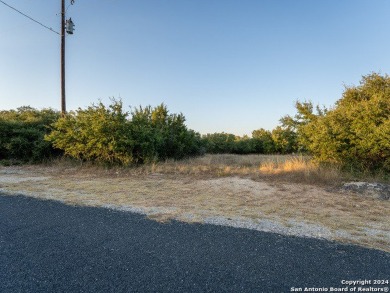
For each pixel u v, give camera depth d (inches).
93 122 516.7
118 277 122.6
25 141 592.4
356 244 165.3
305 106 558.3
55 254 146.9
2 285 115.3
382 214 242.2
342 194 319.6
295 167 439.5
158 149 634.2
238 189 346.3
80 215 221.5
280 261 140.4
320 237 176.2
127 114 540.1
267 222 207.6
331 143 416.8
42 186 353.1
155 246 158.6
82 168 522.9
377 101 402.0
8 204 256.2
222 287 115.3
